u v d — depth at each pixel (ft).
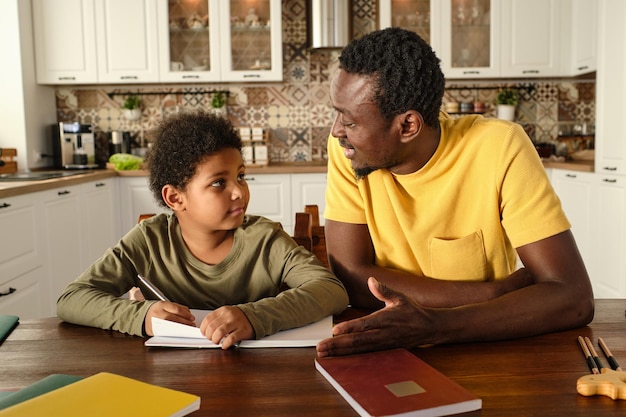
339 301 3.42
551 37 13.78
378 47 3.22
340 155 4.16
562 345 2.86
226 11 13.70
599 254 11.28
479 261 3.86
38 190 9.29
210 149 3.61
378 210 3.98
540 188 3.58
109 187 12.86
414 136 3.42
